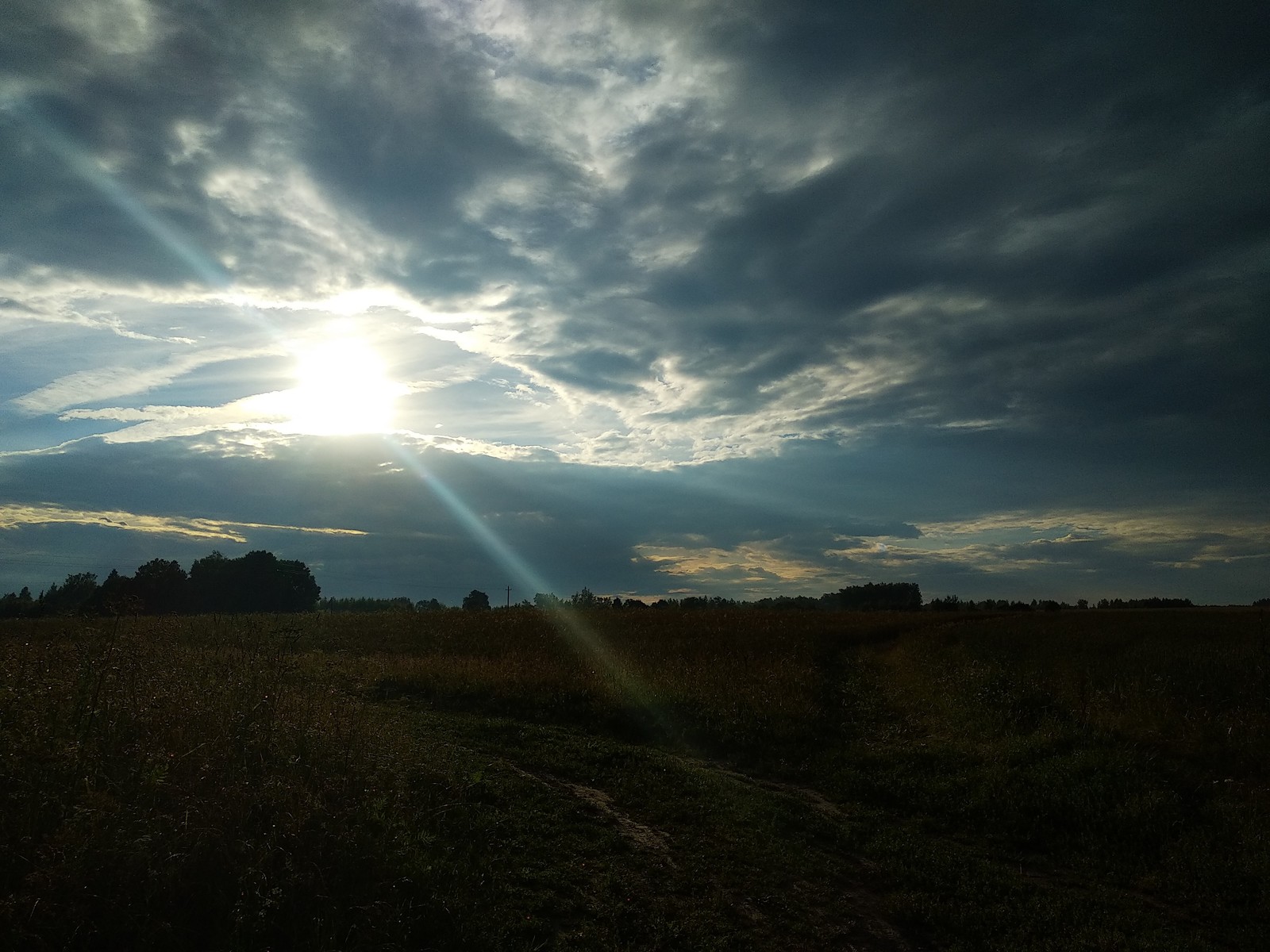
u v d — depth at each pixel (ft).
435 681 57.57
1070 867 27.22
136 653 28.96
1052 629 124.77
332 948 15.98
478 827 24.31
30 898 14.99
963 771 37.86
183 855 17.16
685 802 31.32
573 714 50.96
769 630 125.90
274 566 222.07
